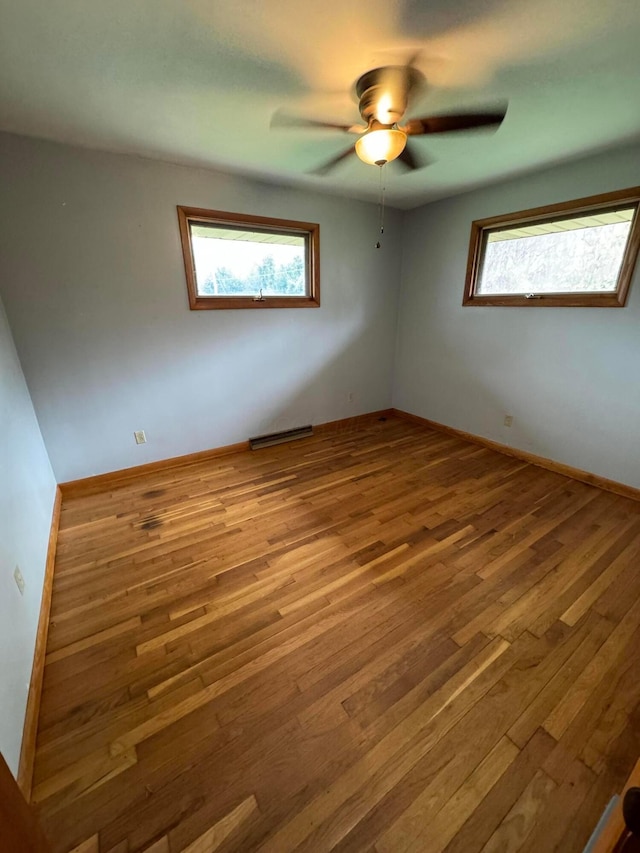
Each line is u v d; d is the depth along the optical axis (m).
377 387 4.38
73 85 1.59
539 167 2.62
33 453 2.12
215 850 0.92
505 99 1.74
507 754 1.12
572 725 1.19
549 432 3.02
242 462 3.22
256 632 1.54
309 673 1.36
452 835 0.94
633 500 2.55
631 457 2.56
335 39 1.33
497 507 2.46
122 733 1.18
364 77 1.56
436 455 3.34
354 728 1.18
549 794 1.02
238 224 2.97
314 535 2.18
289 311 3.44
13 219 2.17
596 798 1.01
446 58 1.44
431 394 4.04
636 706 1.25
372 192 3.25
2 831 0.61
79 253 2.40
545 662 1.40
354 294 3.81
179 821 0.97
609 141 2.19
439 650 1.45
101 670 1.38
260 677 1.35
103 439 2.78
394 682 1.33
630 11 1.20
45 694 1.30
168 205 2.62
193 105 1.77
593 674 1.36
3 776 0.64
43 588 1.68
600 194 2.43
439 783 1.05
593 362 2.67
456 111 1.84
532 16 1.22
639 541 2.10
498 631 1.54
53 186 2.24
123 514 2.41
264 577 1.84
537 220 2.84
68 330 2.48
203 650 1.46
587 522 2.28
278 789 1.03
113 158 2.37
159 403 2.96
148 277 2.68
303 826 0.96
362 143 1.67
